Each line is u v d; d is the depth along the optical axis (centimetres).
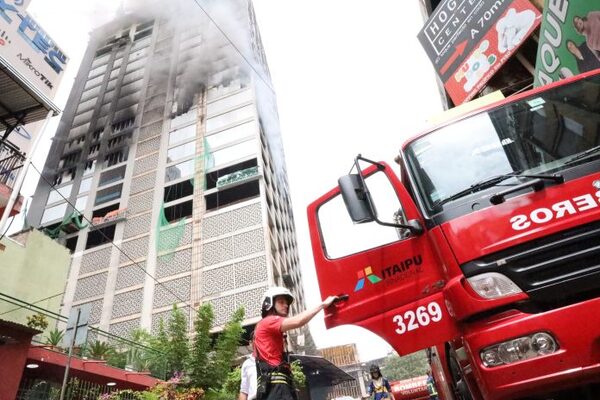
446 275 300
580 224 266
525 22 789
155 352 1343
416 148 383
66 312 3603
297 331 3606
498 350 257
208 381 1212
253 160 4059
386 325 323
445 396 557
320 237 382
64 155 5409
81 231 4303
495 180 314
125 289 3588
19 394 920
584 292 256
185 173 4262
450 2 991
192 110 4912
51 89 905
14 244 1386
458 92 938
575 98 358
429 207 333
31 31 888
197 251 3541
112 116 5534
